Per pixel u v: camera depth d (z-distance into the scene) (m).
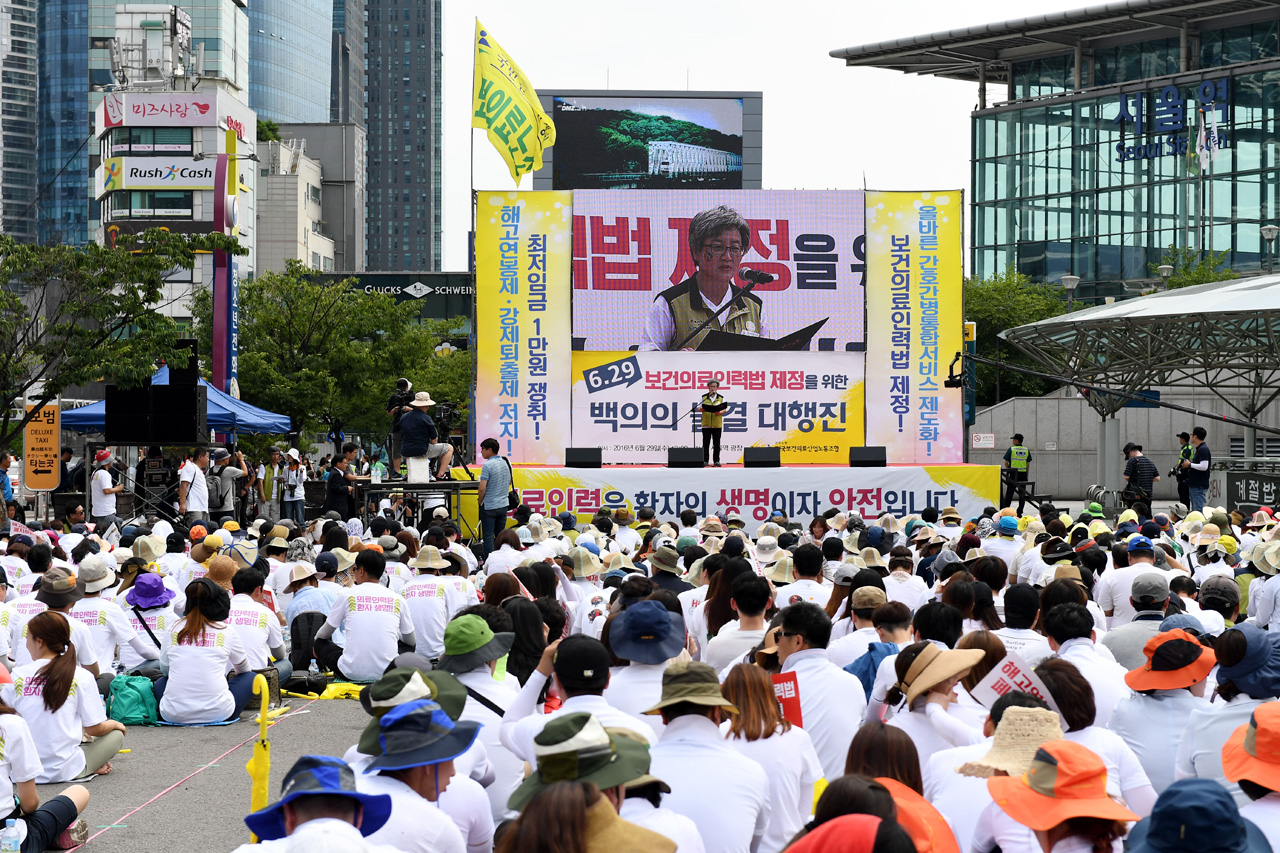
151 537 12.07
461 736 4.43
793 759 4.98
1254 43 64.06
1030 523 13.45
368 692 4.63
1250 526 17.14
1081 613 6.62
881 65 73.88
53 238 26.61
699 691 4.78
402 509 26.48
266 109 171.62
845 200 25.52
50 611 7.95
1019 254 69.25
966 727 5.27
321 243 109.75
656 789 4.08
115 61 78.06
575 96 96.69
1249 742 4.28
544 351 25.38
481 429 25.30
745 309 25.48
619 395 25.42
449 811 4.96
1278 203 60.56
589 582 11.46
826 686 6.07
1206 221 62.50
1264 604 10.49
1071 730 5.18
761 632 7.33
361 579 10.91
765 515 23.94
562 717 3.68
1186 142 63.12
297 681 11.27
